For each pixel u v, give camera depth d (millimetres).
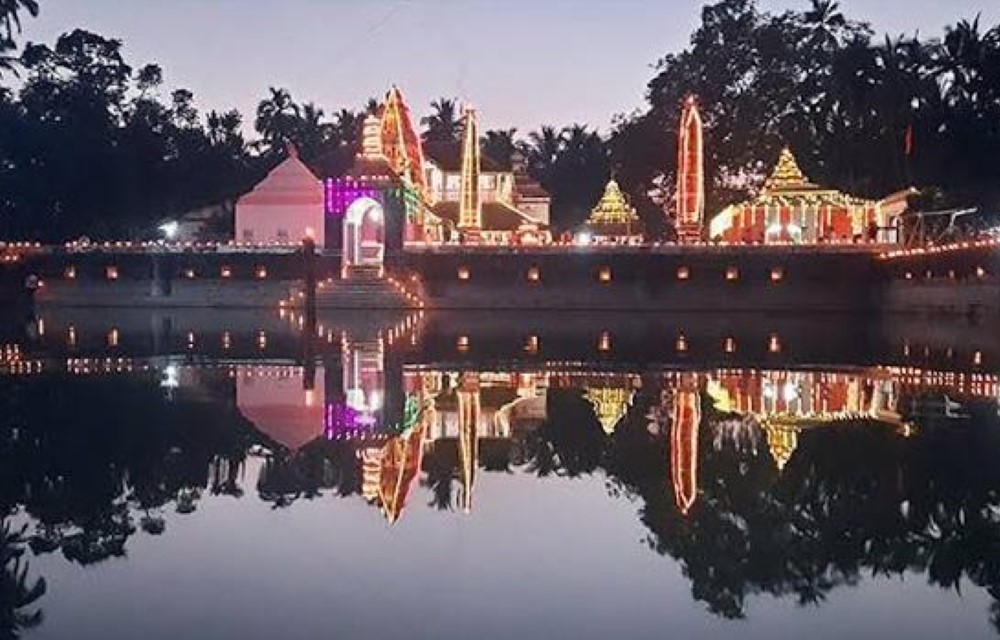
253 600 16172
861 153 114000
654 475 25781
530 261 103688
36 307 109375
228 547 19297
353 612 15656
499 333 76125
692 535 20297
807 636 14805
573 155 162625
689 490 24156
